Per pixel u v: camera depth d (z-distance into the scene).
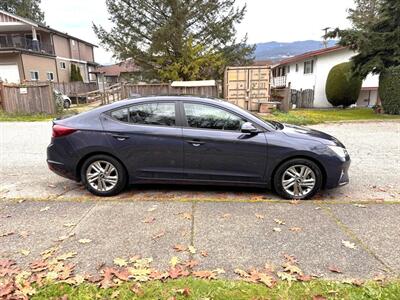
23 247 3.11
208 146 4.45
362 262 2.82
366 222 3.63
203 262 2.83
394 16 15.41
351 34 15.45
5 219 3.76
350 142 8.93
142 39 22.36
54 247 3.10
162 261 2.84
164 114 4.60
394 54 15.39
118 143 4.54
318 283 2.51
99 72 39.59
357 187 5.10
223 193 4.76
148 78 23.50
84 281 2.54
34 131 11.09
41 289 2.44
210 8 21.39
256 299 2.31
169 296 2.35
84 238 3.27
